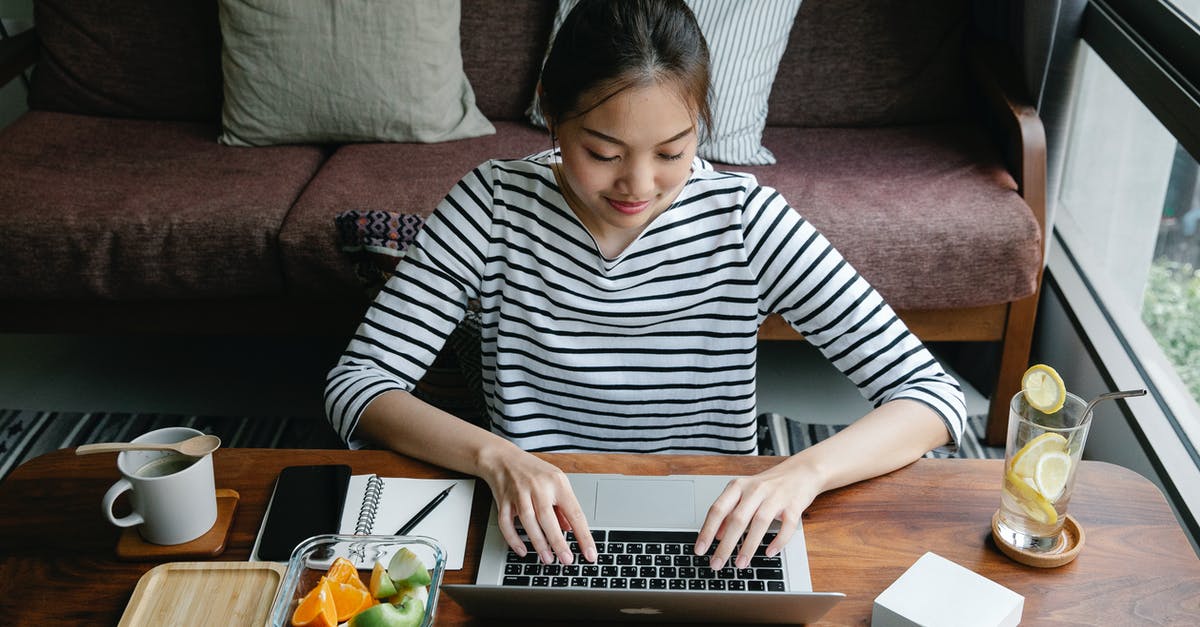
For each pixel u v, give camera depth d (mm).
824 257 1223
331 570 895
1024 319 2068
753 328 1261
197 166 2270
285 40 2324
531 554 993
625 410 1298
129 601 932
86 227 2020
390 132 2387
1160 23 1856
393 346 1244
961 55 2477
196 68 2541
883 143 2387
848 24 2469
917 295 2008
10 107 2758
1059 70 2107
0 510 1063
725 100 2271
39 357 2471
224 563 963
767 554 979
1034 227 1979
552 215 1228
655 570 965
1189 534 1561
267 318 2145
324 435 2152
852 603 935
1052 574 962
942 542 1006
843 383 2367
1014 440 975
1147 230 2020
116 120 2561
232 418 2215
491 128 2467
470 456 1093
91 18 2535
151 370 2418
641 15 998
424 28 2354
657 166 1044
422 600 893
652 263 1225
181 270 2041
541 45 2533
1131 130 2115
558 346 1269
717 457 1137
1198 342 1737
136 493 973
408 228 1511
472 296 1290
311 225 1999
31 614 934
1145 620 907
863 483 1092
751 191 1229
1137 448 1777
